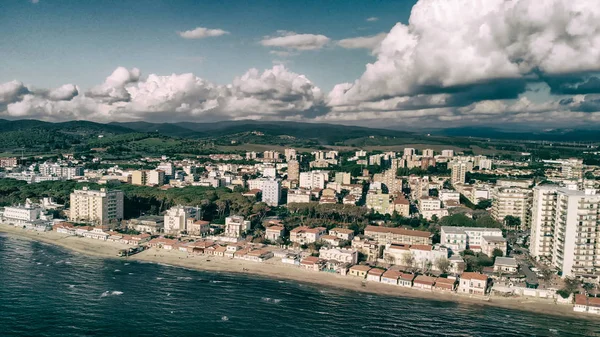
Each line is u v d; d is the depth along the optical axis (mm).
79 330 181125
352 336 183125
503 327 194750
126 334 179250
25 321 187500
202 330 185250
